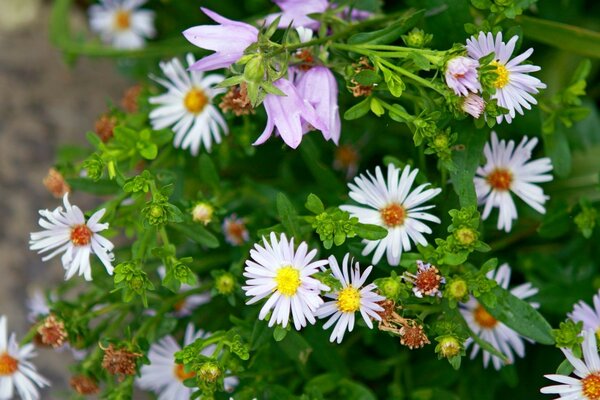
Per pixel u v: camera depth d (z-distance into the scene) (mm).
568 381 449
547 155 489
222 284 471
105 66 629
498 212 492
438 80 441
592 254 509
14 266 594
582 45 494
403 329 441
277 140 538
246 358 452
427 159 517
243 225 500
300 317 439
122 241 588
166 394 508
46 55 628
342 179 539
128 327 468
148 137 487
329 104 452
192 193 528
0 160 607
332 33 473
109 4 607
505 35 451
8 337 586
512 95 442
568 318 470
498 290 452
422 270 444
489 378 510
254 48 428
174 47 545
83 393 489
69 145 588
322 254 476
